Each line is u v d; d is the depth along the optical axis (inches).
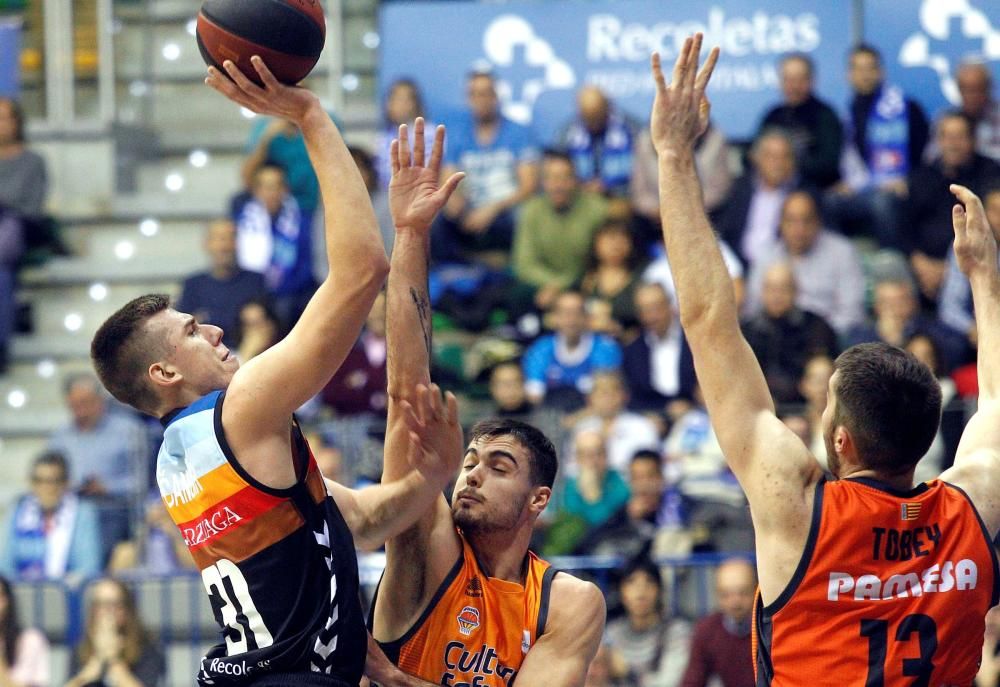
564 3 580.1
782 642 173.5
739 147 578.2
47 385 568.4
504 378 463.5
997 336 189.0
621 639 392.8
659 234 548.4
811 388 440.1
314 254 551.8
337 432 446.9
